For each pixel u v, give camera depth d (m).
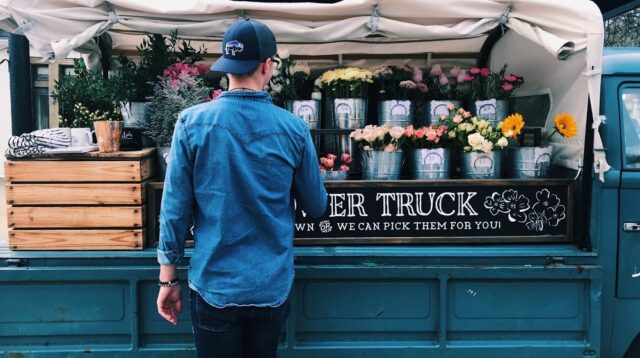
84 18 2.56
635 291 2.66
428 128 2.88
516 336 2.69
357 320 2.65
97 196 2.60
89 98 3.26
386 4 2.61
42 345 2.62
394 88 3.33
